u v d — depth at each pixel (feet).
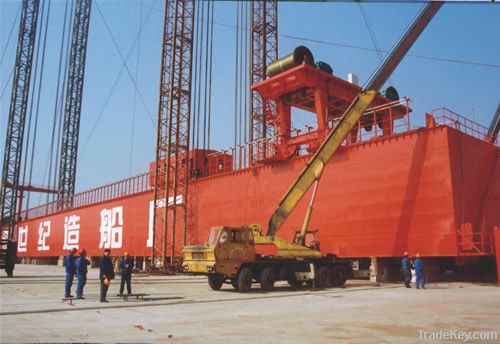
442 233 82.07
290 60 117.19
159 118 153.58
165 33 157.38
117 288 78.38
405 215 87.92
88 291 71.72
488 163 96.32
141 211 172.65
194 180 146.51
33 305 51.24
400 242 87.76
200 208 141.49
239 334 33.30
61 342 29.63
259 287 80.43
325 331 34.50
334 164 102.58
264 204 118.62
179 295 64.59
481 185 91.86
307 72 113.70
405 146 90.74
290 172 113.19
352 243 95.45
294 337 32.01
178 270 138.82
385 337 31.96
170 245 152.87
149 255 163.22
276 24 188.34
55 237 244.01
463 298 58.18
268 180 119.03
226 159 145.79
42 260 270.46
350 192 97.91
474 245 78.89
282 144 116.37
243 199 125.59
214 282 73.77
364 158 97.09
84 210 216.74
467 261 87.30
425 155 87.20
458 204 82.84
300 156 111.34
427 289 72.69
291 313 44.96
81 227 216.74
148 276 127.65
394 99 130.62
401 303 52.90
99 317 42.27
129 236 176.55
